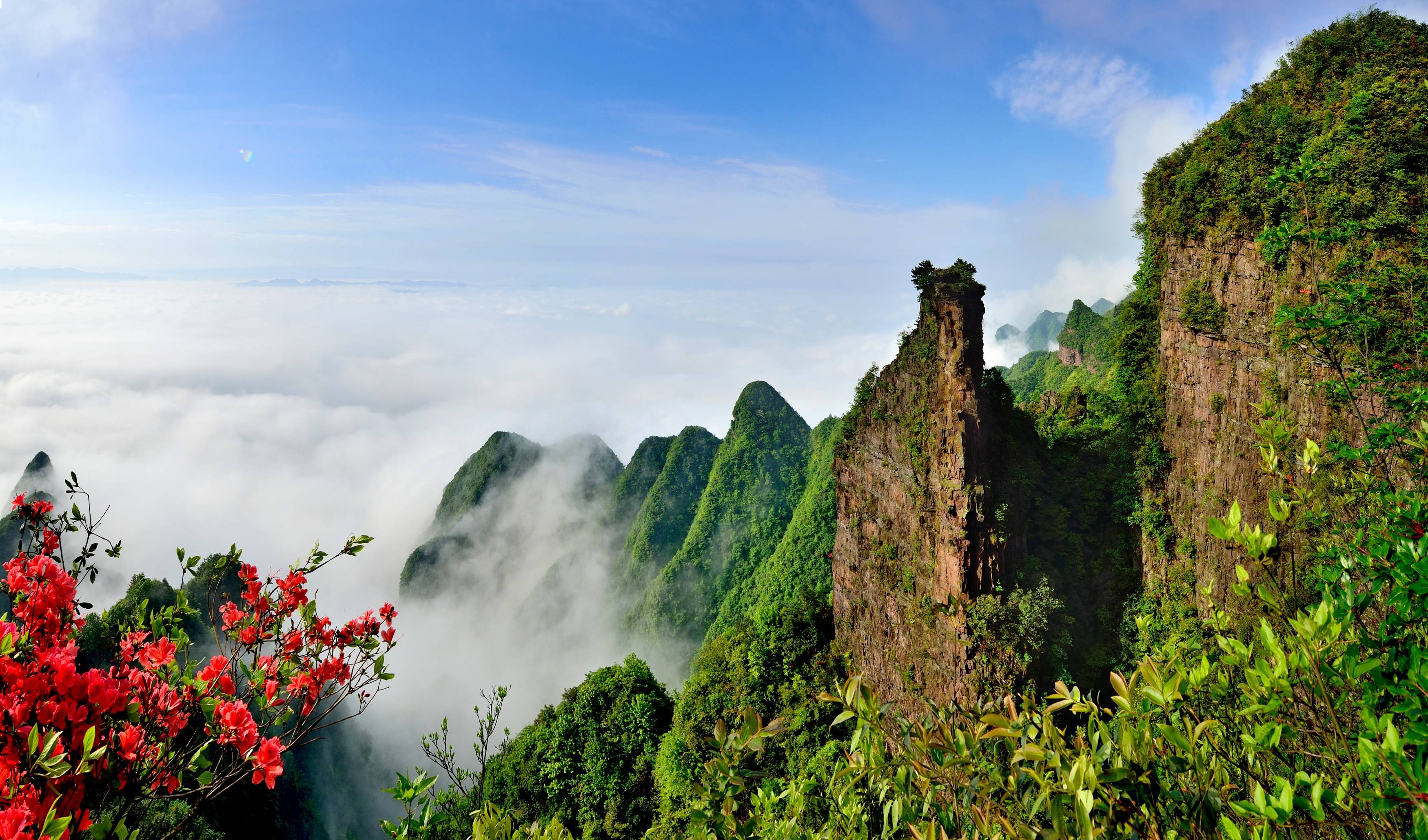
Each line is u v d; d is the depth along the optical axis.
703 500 133.62
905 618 37.59
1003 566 33.28
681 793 43.81
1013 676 31.47
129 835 5.94
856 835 6.62
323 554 8.52
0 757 5.22
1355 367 18.81
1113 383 39.31
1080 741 5.31
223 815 50.47
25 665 5.69
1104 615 34.91
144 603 7.56
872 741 6.18
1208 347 31.73
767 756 43.94
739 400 142.12
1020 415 36.59
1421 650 4.02
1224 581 30.81
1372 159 24.39
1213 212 31.09
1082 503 36.31
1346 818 4.18
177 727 6.77
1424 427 8.25
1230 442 30.53
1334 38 27.95
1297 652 4.56
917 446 36.16
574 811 52.66
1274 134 28.38
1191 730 5.12
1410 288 19.70
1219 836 4.62
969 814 5.36
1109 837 4.75
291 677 7.96
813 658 47.38
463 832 9.27
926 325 35.94
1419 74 25.05
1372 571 5.19
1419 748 3.61
